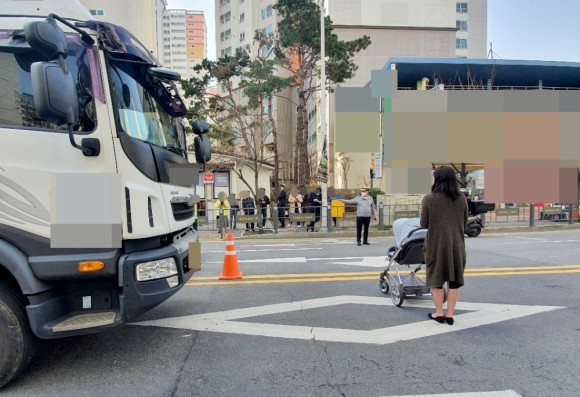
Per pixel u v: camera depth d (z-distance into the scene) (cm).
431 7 4291
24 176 321
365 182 3134
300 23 2111
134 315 341
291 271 765
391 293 550
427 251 461
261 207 1623
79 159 332
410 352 386
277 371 350
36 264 318
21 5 359
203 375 344
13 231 319
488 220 1619
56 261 321
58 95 294
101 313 338
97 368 359
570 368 352
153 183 368
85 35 335
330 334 432
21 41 336
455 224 449
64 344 412
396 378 336
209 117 2059
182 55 8056
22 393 316
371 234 1463
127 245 345
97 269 330
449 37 4303
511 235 1382
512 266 793
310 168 3234
